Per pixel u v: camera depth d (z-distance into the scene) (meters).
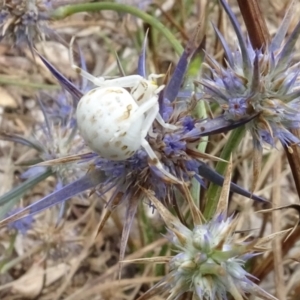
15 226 0.10
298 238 0.09
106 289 0.11
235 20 0.06
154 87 0.05
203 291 0.05
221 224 0.05
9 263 0.11
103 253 0.12
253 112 0.06
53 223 0.11
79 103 0.05
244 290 0.05
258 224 0.12
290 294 0.10
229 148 0.06
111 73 0.14
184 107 0.06
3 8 0.09
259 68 0.06
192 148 0.06
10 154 0.13
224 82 0.06
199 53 0.07
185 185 0.05
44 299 0.12
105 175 0.06
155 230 0.11
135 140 0.05
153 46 0.12
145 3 0.11
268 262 0.09
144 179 0.06
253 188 0.06
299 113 0.06
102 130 0.05
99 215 0.13
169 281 0.05
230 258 0.05
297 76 0.06
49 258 0.12
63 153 0.08
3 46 0.15
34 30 0.09
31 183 0.08
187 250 0.05
